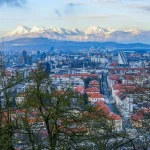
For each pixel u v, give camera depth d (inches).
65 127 890.7
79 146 914.1
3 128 868.0
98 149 965.8
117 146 941.8
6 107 928.9
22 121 904.3
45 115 895.7
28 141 893.8
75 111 922.1
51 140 878.4
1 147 827.4
